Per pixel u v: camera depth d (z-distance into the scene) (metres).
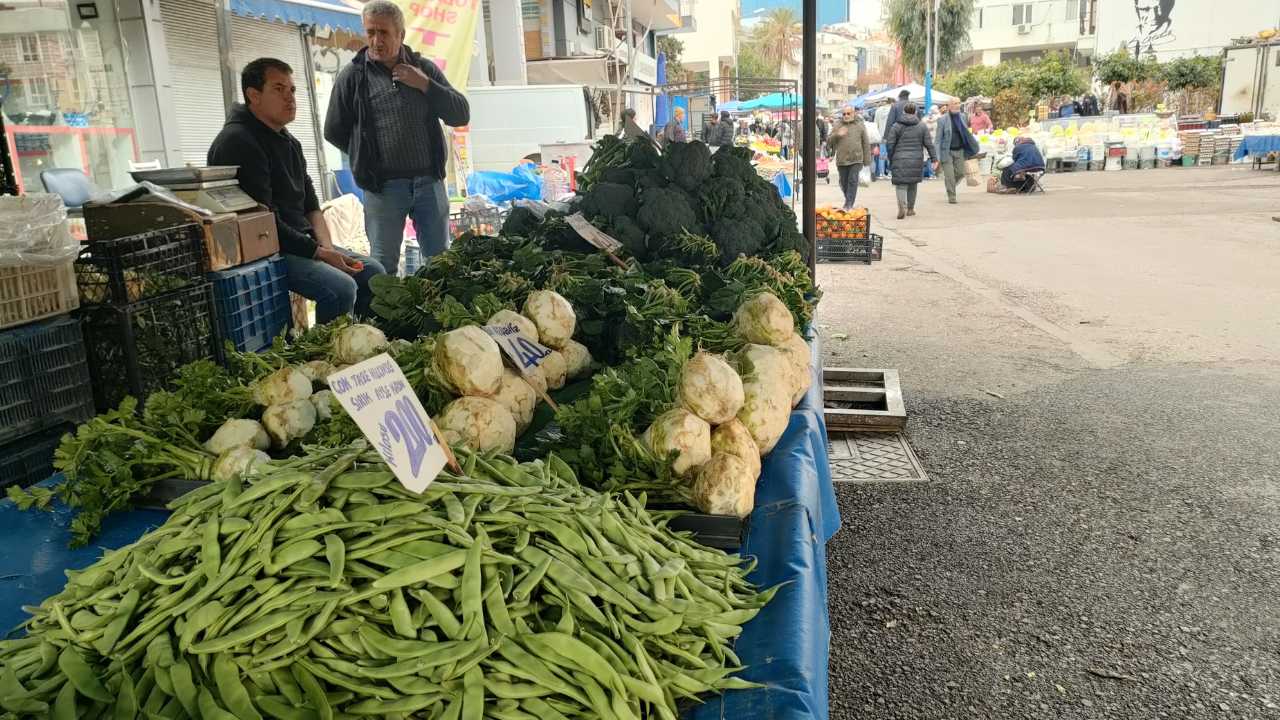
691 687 1.53
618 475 2.20
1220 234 12.73
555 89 15.27
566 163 12.47
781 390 2.57
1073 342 7.28
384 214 6.26
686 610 1.62
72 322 3.41
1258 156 23.88
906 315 8.44
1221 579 3.52
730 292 3.46
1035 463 4.76
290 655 1.39
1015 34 76.25
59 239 3.33
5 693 1.41
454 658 1.37
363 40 13.44
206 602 1.44
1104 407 5.64
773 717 1.46
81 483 2.18
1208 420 5.34
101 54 8.86
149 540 1.66
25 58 8.34
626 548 1.74
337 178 11.42
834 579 3.59
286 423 2.48
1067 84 39.62
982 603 3.38
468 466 1.86
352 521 1.56
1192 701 2.79
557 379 3.02
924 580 3.56
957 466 4.74
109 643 1.45
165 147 9.24
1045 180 23.77
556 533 1.65
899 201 16.48
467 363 2.39
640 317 3.11
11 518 2.29
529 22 24.30
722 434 2.30
